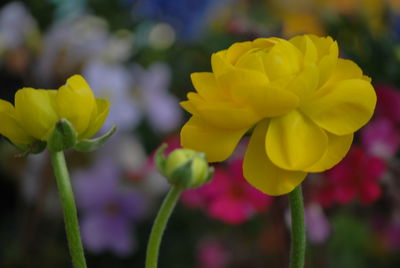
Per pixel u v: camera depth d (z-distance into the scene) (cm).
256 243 110
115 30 119
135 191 115
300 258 53
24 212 119
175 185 52
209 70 118
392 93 86
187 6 112
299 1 105
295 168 52
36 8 127
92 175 114
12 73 116
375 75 94
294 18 106
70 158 114
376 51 94
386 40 94
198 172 52
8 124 53
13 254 112
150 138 121
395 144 86
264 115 53
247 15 107
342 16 97
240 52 54
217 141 53
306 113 53
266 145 52
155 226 52
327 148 53
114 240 115
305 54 53
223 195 83
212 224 116
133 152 116
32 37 113
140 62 120
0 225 124
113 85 110
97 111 54
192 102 53
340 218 107
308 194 81
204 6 112
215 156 53
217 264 110
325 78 53
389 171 86
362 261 111
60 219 120
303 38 54
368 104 53
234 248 110
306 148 53
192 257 117
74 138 53
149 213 118
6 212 127
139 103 115
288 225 84
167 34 120
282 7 107
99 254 120
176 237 119
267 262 108
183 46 118
